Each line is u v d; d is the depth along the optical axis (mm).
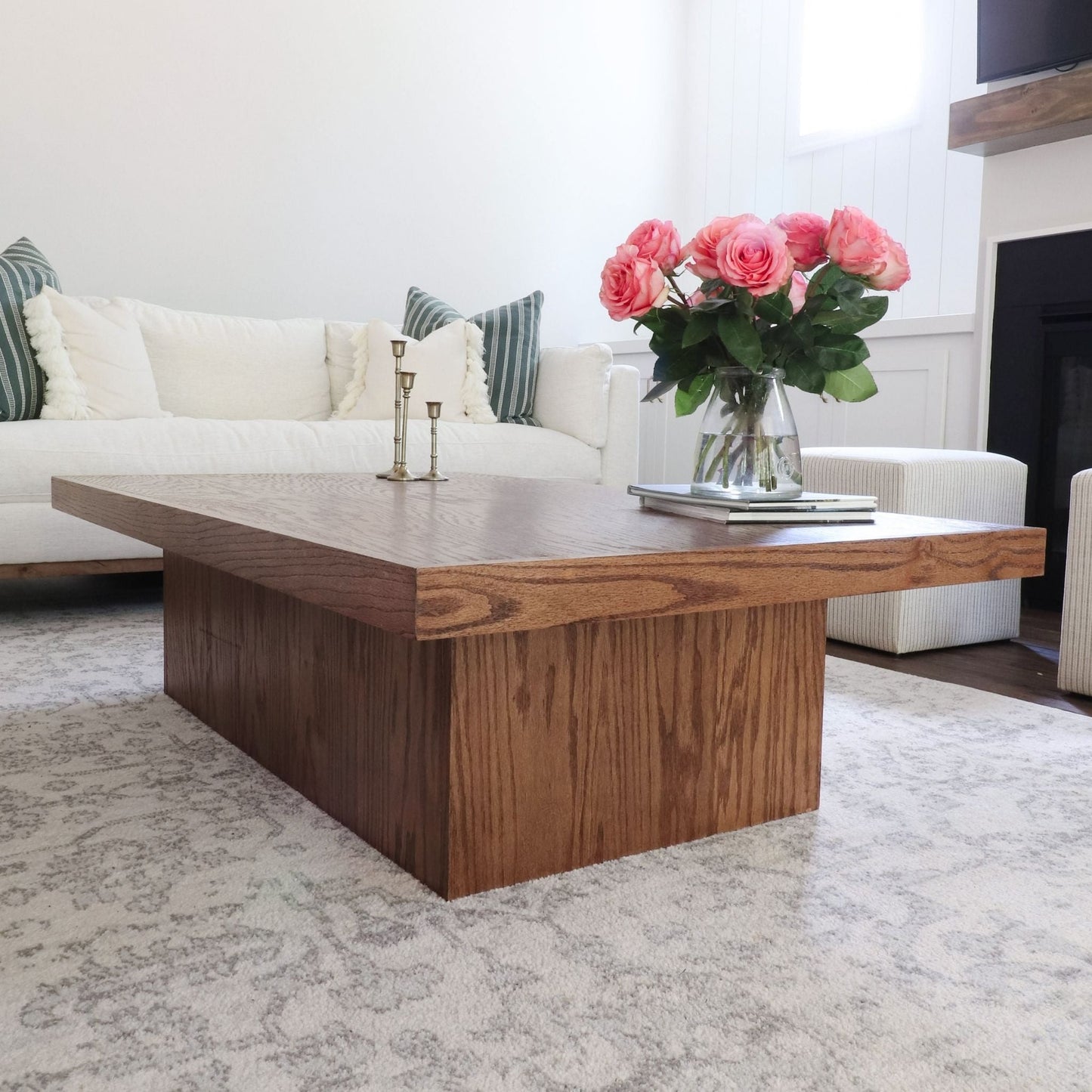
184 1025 887
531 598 963
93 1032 874
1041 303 3393
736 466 1439
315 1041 870
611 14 5039
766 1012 936
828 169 4699
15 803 1402
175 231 4055
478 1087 815
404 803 1217
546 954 1027
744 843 1334
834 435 4094
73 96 3812
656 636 1285
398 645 1219
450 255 4695
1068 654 2182
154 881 1168
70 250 3861
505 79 4758
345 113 4371
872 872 1251
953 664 2469
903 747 1758
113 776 1519
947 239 4285
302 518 1317
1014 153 3484
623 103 5125
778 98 4887
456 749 1135
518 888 1182
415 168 4562
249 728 1623
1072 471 3350
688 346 1466
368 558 970
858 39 4566
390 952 1022
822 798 1510
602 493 1886
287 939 1042
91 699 1946
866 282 1467
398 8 4445
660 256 1490
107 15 3850
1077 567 2162
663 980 985
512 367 3678
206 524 1325
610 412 3670
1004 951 1064
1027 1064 869
